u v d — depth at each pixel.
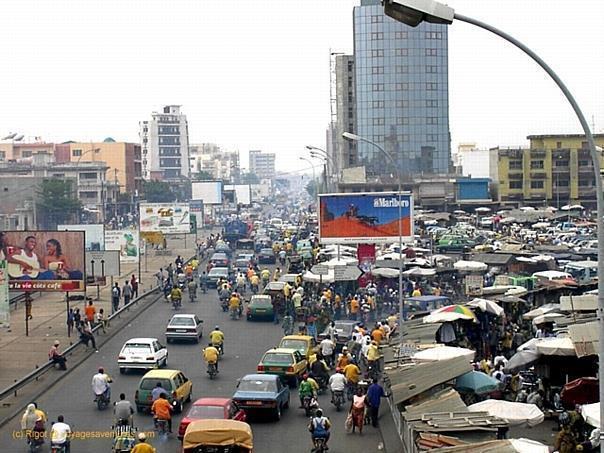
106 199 187.25
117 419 32.00
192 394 40.28
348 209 63.22
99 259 69.88
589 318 38.41
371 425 35.00
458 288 69.56
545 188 176.50
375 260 67.94
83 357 50.28
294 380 41.62
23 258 58.84
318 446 30.20
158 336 58.12
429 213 143.00
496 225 128.88
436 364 31.88
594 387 29.08
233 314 66.19
